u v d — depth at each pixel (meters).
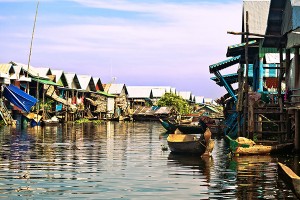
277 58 33.44
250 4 36.12
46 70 73.56
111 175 17.64
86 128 53.81
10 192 14.56
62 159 22.23
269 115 29.03
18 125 52.56
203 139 23.78
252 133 25.80
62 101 69.81
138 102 116.94
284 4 26.67
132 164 20.67
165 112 94.25
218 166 19.97
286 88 25.88
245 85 27.31
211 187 15.38
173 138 26.52
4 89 52.69
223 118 50.62
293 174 12.41
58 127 53.22
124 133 45.28
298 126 23.70
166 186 15.61
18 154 24.14
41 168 19.23
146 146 29.69
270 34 28.09
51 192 14.60
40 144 30.16
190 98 140.12
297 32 22.36
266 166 19.78
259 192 14.55
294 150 23.94
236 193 14.48
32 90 68.25
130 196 14.17
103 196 14.15
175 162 21.36
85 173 18.08
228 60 39.44
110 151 26.25
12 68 58.88
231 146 24.56
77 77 83.50
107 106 95.44
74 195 14.25
